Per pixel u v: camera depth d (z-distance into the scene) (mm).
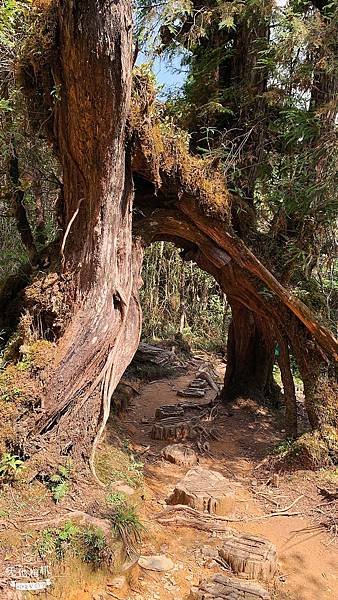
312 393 6480
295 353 6730
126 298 4977
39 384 4422
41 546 3549
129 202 5004
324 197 6195
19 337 4918
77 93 4074
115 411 7859
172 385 10688
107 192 4516
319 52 6078
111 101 4043
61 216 5367
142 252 5809
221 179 6137
